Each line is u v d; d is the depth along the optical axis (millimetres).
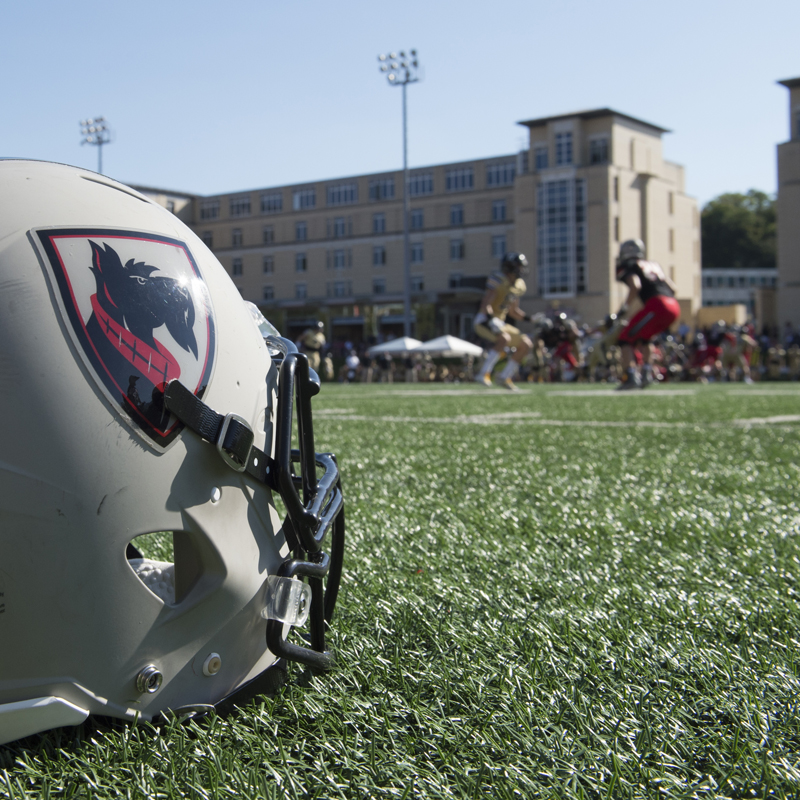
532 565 2510
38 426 1127
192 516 1271
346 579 2287
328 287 63594
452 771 1255
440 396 15680
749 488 4000
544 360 28594
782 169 42656
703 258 81875
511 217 56562
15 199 1188
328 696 1503
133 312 1223
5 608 1128
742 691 1544
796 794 1204
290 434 1411
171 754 1246
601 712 1461
